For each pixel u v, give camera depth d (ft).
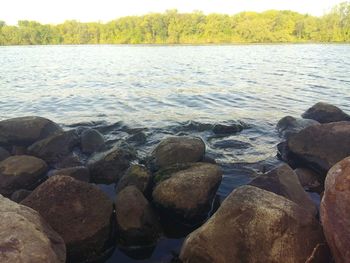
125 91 70.49
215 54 184.03
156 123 45.14
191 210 21.74
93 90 71.72
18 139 34.01
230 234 16.84
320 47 247.91
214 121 45.60
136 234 19.98
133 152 31.73
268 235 16.30
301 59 145.59
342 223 14.76
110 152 29.12
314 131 30.12
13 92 68.85
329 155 28.25
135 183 24.22
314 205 22.00
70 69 112.16
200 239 17.33
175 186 22.20
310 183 26.94
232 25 333.42
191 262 17.46
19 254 14.11
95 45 328.49
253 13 366.22
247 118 47.60
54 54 193.26
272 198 18.03
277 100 59.77
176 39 335.67
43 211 18.98
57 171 26.91
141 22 339.98
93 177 27.96
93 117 49.06
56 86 76.84
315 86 73.87
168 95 65.77
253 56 166.91
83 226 18.97
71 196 19.71
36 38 353.51
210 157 31.42
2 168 27.04
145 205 21.06
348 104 56.29
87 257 18.95
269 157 33.14
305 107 54.34
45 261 14.38
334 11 333.62
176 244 20.53
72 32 360.69
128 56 171.73
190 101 60.08
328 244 15.52
